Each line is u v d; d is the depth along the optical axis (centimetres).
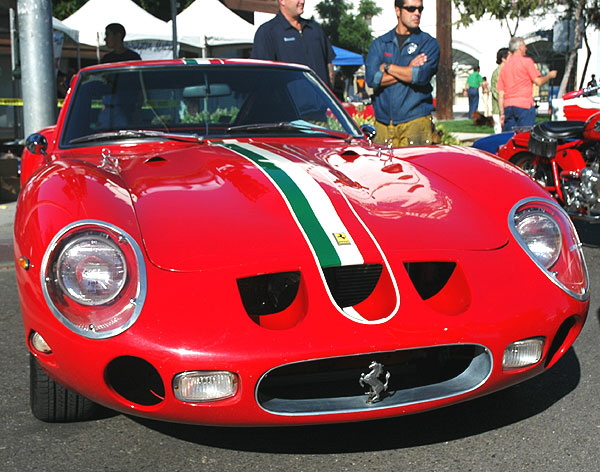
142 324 205
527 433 244
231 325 204
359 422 253
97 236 219
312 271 219
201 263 219
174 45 1134
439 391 218
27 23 642
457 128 1897
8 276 482
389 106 538
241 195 252
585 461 224
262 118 348
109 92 345
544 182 566
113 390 214
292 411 208
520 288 229
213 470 224
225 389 202
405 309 214
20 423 258
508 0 1928
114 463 229
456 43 3081
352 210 247
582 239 569
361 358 217
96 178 257
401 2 519
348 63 2169
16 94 1184
